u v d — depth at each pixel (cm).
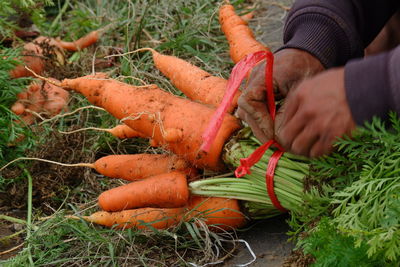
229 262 268
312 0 258
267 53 241
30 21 488
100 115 363
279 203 270
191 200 286
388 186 223
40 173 331
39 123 356
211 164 280
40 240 290
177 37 436
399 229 204
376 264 209
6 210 325
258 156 257
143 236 286
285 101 249
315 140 215
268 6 523
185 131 281
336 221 227
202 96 308
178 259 273
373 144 230
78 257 275
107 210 293
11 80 370
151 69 407
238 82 244
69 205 313
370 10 267
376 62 198
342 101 202
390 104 195
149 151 347
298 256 243
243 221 283
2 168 312
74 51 457
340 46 254
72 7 520
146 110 292
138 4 477
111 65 431
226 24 374
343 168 244
